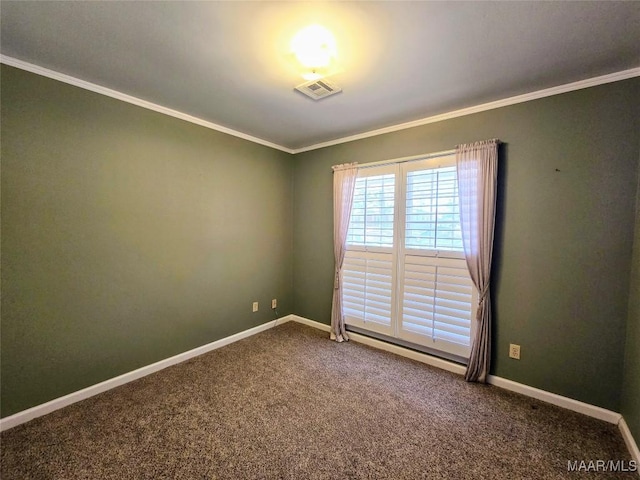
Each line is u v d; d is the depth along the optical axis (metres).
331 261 3.43
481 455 1.59
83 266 2.07
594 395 1.92
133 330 2.35
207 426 1.81
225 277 3.05
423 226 2.62
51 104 1.89
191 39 1.54
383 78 1.91
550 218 2.05
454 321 2.46
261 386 2.26
